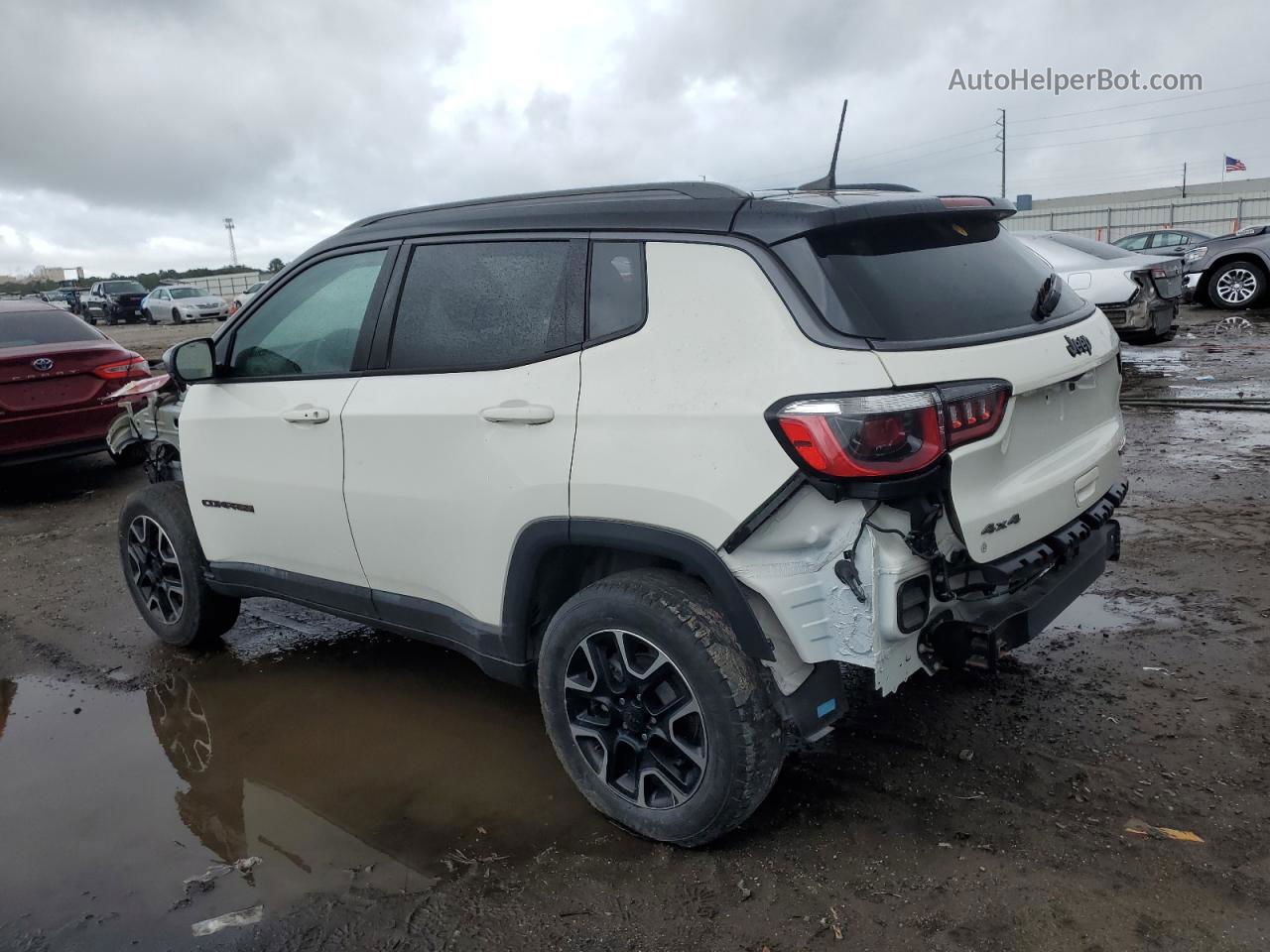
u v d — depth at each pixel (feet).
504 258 9.50
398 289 10.34
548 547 8.91
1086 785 9.21
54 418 24.23
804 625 7.59
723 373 7.76
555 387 8.73
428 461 9.75
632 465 8.11
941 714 10.73
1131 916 7.47
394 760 10.82
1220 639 12.00
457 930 7.95
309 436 10.98
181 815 9.96
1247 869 7.90
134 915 8.36
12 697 13.00
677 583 8.29
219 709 12.34
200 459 12.50
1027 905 7.67
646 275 8.43
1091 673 11.41
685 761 8.55
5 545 20.36
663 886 8.29
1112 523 10.12
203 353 11.98
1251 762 9.39
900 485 7.11
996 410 7.73
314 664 13.56
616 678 8.73
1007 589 8.59
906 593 7.38
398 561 10.41
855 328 7.43
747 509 7.54
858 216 7.95
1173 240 64.80
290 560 11.84
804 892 8.04
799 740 10.28
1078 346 8.98
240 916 8.27
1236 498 17.43
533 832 9.22
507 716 11.74
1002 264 9.23
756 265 7.85
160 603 14.20
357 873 8.79
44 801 10.34
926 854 8.40
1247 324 41.22
